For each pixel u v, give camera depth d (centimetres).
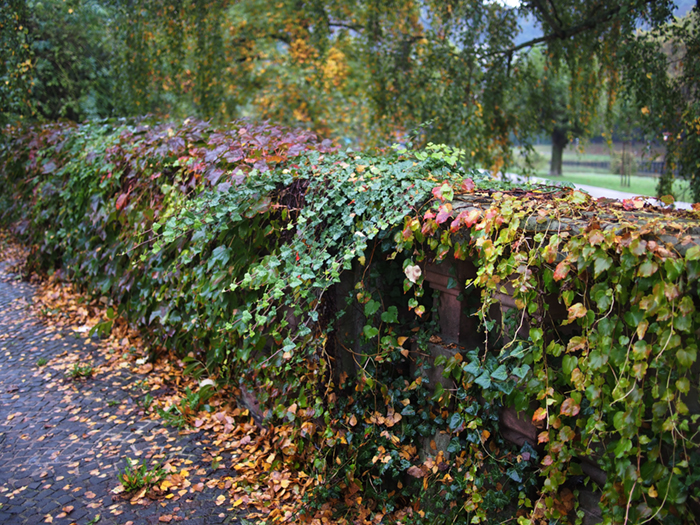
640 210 209
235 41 1271
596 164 2884
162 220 343
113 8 906
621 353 173
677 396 163
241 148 325
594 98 784
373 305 259
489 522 228
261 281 270
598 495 201
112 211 455
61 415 352
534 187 279
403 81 850
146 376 411
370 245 269
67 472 292
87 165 498
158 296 402
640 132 757
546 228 193
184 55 928
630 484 172
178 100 996
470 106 778
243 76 1289
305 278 251
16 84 773
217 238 321
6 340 473
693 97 641
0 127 772
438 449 254
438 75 828
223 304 321
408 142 308
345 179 265
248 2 1258
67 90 1200
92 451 313
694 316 160
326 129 1350
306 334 266
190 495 277
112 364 430
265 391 311
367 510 265
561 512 204
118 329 486
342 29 1041
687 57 632
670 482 166
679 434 162
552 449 196
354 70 1290
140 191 427
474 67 790
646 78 654
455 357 235
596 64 807
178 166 387
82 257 530
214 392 367
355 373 288
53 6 1050
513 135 929
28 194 654
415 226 232
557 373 204
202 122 446
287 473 291
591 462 206
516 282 196
